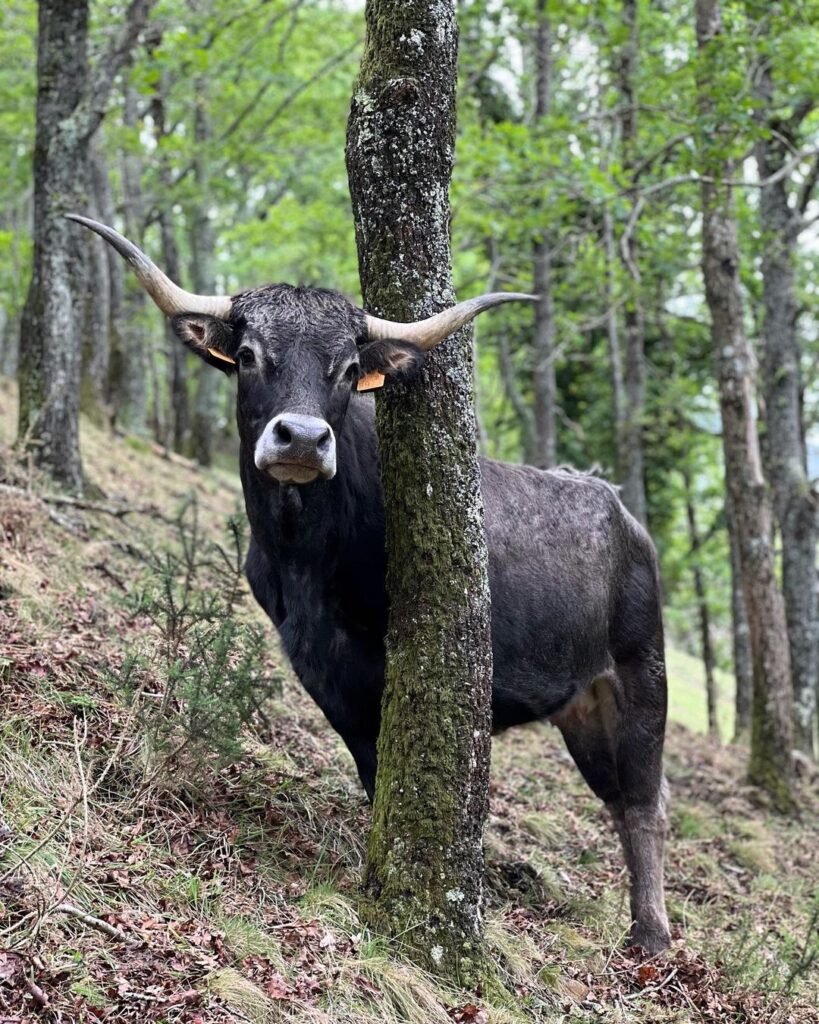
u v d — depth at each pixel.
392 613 4.84
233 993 3.79
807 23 9.55
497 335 22.06
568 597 5.95
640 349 16.88
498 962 4.72
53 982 3.61
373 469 5.30
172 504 13.62
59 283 9.38
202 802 5.18
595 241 15.53
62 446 9.36
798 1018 5.22
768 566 10.80
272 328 4.79
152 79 10.92
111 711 5.50
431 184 4.89
